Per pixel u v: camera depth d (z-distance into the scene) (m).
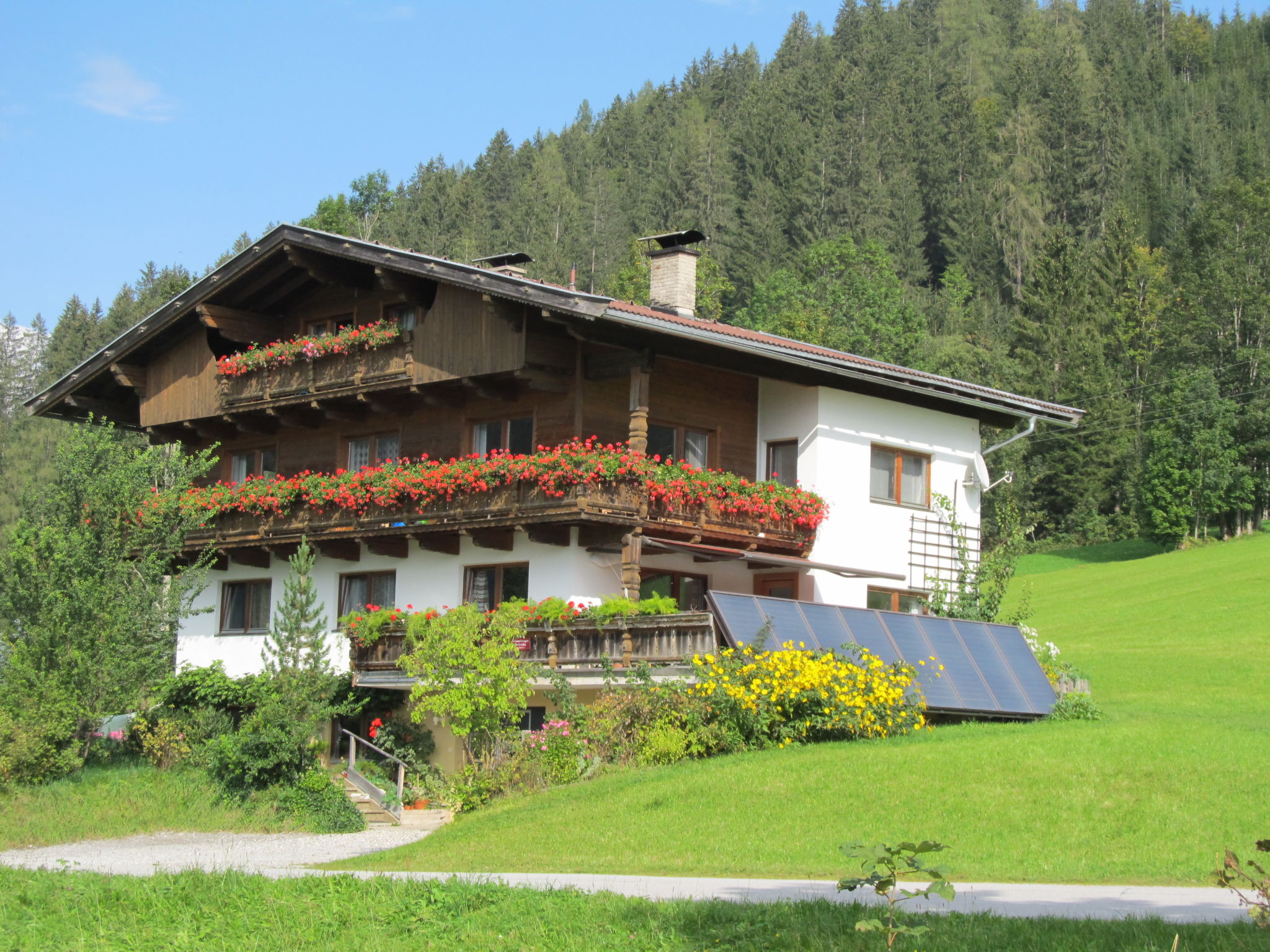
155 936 13.11
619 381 27.91
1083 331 89.06
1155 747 19.95
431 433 29.84
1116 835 16.84
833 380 29.70
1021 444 78.12
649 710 23.23
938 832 17.38
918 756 20.23
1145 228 125.06
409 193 151.00
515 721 25.11
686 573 29.33
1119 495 83.69
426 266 27.31
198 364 33.50
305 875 15.87
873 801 18.66
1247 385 79.00
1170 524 74.31
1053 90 137.38
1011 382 85.69
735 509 27.62
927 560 31.55
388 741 27.42
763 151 132.62
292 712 26.16
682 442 29.09
